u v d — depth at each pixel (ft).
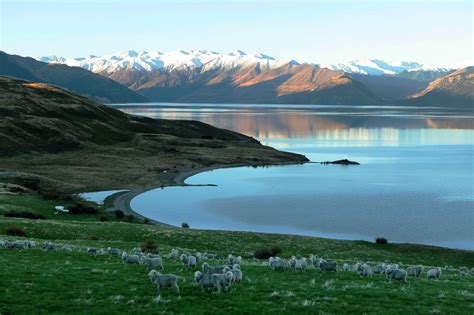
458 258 233.55
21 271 105.50
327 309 84.38
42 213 317.01
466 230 331.77
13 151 594.65
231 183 514.68
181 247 211.00
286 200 431.43
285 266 126.62
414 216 372.38
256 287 98.43
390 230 332.19
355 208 399.44
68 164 573.33
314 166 642.63
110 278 102.99
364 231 329.52
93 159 609.42
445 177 552.41
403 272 115.34
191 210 390.42
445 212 385.29
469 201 425.69
